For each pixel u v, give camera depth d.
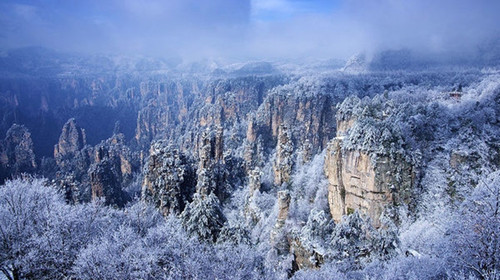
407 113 84.19
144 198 120.19
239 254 50.69
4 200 44.72
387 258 48.28
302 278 46.47
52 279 39.19
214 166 125.38
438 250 41.94
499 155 64.88
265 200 101.19
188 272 39.41
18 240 39.50
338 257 50.97
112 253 39.41
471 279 29.06
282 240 70.81
